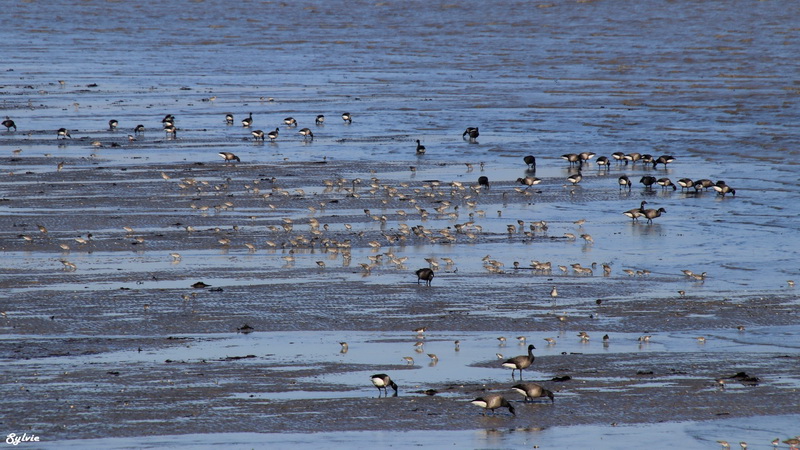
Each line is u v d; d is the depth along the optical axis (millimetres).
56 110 95312
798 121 85688
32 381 29531
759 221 54406
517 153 75688
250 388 29172
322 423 26562
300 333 35000
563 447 25156
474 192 61375
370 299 39125
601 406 28031
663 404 28156
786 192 61562
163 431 25891
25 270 43031
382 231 51031
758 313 37562
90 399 28078
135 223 52125
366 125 88750
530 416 27234
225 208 55906
